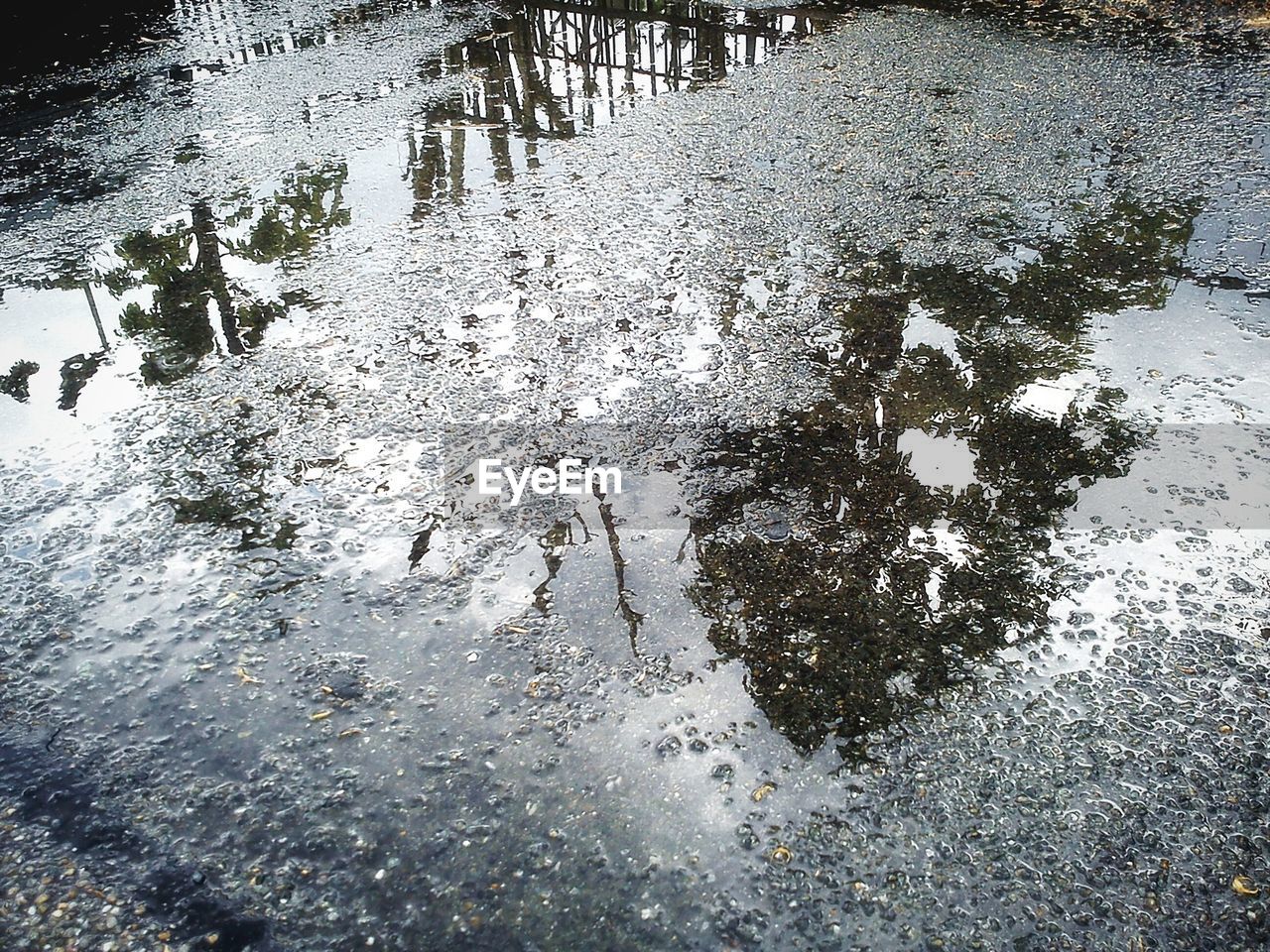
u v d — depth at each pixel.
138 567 2.61
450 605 2.48
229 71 6.23
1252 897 1.81
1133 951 1.74
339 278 3.91
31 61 6.55
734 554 2.59
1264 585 2.45
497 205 4.43
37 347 3.56
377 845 1.97
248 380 3.32
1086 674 2.24
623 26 6.87
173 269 4.05
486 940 1.81
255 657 2.36
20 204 4.64
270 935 1.83
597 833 1.97
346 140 5.17
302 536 2.69
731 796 2.02
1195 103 5.23
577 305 3.67
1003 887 1.84
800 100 5.46
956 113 5.22
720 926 1.81
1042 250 3.95
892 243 4.03
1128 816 1.95
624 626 2.40
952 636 2.35
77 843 1.98
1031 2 6.96
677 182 4.59
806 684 2.25
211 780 2.10
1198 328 3.45
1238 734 2.10
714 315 3.59
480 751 2.14
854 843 1.93
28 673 2.34
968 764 2.06
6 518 2.78
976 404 3.11
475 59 6.32
